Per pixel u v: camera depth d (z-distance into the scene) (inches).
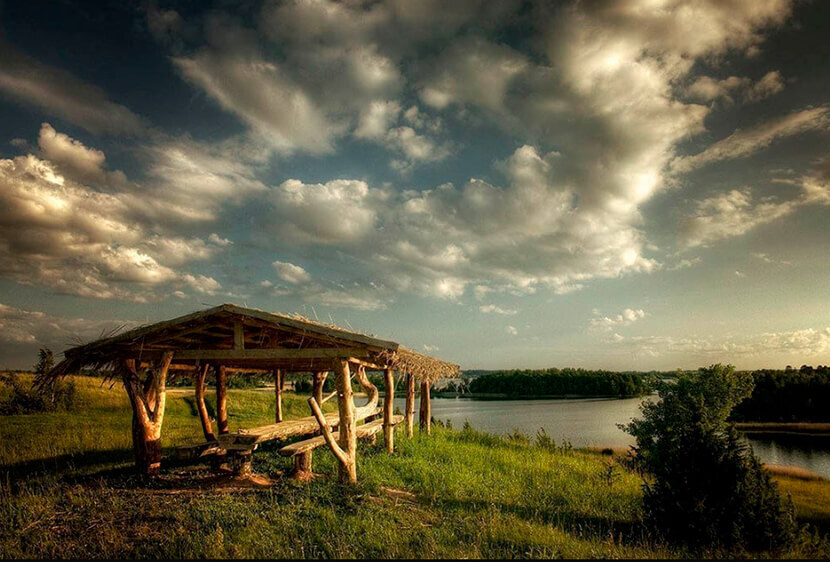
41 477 382.0
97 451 490.3
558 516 311.9
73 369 389.4
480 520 277.3
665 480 296.7
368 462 428.5
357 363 469.1
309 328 344.8
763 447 1525.6
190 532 245.0
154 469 383.6
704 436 292.4
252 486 349.7
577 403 3806.6
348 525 253.4
